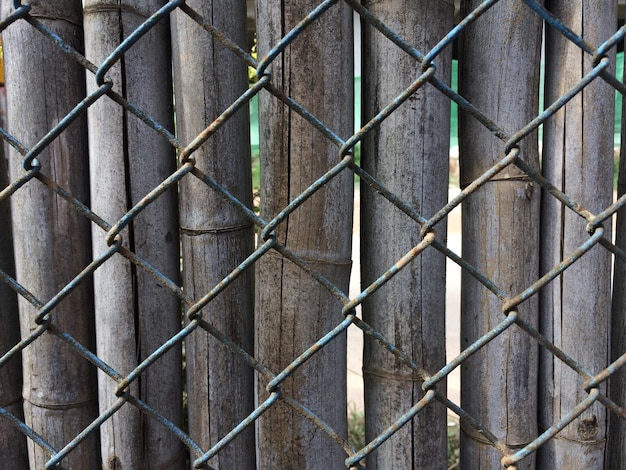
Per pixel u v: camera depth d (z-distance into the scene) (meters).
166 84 1.06
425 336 1.04
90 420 1.16
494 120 0.97
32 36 1.01
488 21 0.96
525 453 0.76
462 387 1.10
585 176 0.98
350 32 1.00
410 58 0.97
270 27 0.98
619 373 1.07
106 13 0.98
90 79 1.01
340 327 0.74
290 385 1.06
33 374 1.12
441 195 1.02
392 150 0.99
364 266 1.07
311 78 0.98
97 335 1.08
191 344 1.10
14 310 1.18
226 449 1.12
